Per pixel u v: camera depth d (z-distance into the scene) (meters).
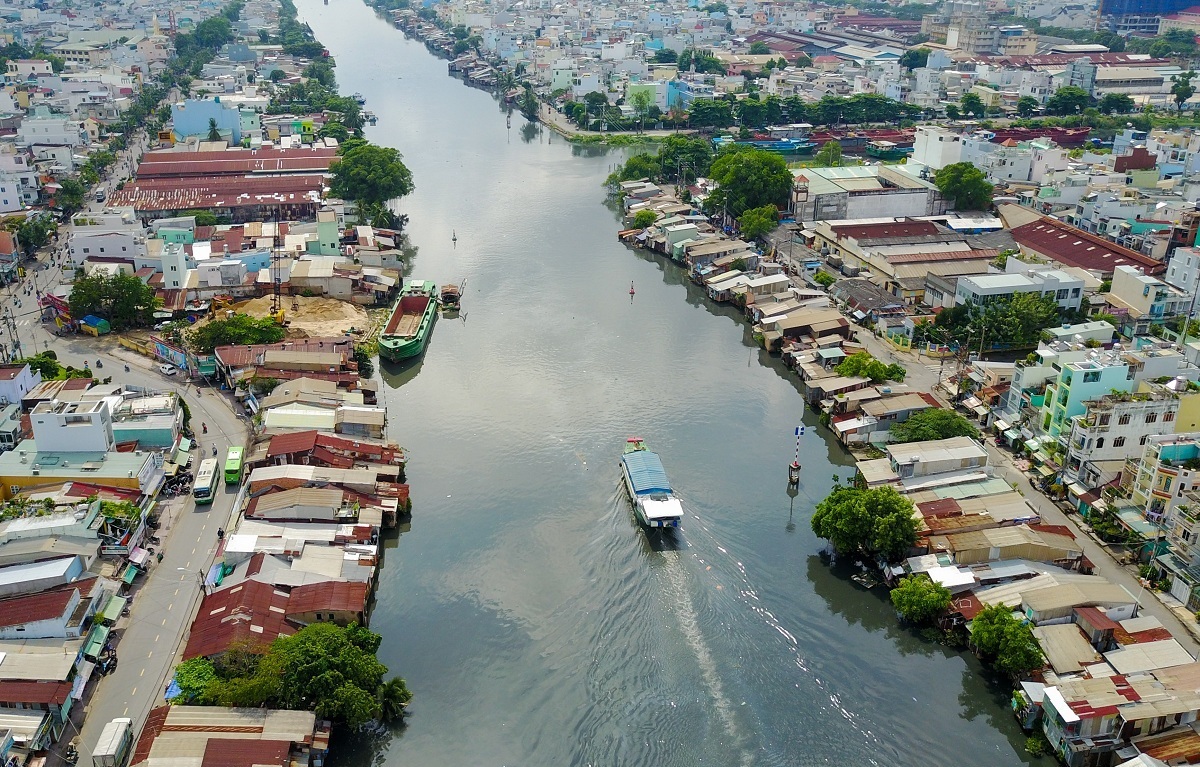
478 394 176.62
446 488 146.25
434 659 112.19
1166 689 97.88
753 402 174.12
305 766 92.75
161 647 110.00
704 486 146.25
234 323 183.50
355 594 115.62
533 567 127.88
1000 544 120.62
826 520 127.56
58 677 99.88
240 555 120.81
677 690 106.94
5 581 111.06
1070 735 95.62
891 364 174.75
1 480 133.50
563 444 158.12
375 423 153.12
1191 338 172.62
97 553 119.62
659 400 174.12
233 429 158.50
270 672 98.44
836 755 98.75
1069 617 110.12
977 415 160.75
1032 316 183.75
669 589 122.50
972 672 109.88
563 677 109.31
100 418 139.75
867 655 112.50
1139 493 128.12
